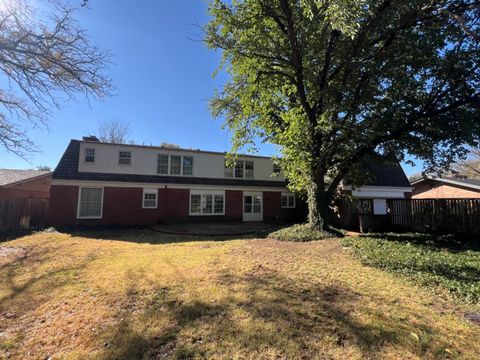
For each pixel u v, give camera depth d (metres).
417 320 3.65
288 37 10.32
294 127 10.29
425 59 9.17
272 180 22.70
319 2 7.23
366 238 10.45
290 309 3.97
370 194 18.88
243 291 4.70
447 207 11.27
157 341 3.23
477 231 10.20
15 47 9.52
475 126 8.84
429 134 9.96
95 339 3.31
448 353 2.93
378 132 9.64
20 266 7.06
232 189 20.95
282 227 16.05
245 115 13.16
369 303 4.20
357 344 3.10
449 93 9.52
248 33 10.67
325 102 10.42
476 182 21.05
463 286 4.86
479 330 3.40
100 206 17.02
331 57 10.77
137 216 17.83
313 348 3.03
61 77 10.35
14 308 4.34
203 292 4.68
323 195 12.00
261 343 3.13
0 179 18.36
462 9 8.30
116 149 17.97
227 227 16.42
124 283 5.28
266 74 11.54
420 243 9.23
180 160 19.81
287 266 6.42
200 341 3.21
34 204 16.16
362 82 10.06
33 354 3.08
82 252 8.78
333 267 6.34
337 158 11.41
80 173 16.80
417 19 9.14
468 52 8.55
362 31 9.23
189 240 11.55
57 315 4.02
